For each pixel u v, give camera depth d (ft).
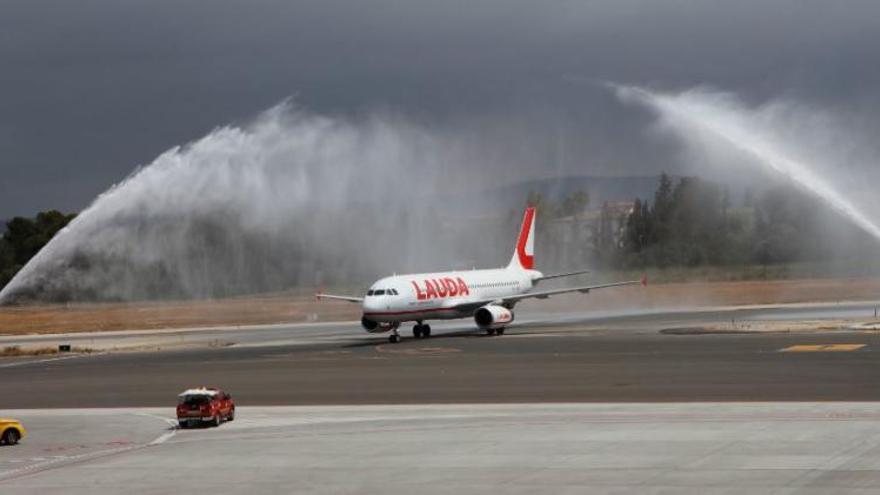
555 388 330.13
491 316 546.26
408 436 247.50
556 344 488.44
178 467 220.43
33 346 610.65
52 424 298.35
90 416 313.12
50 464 232.53
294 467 214.69
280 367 430.61
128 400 350.02
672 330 549.95
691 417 259.39
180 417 279.90
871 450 207.00
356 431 259.39
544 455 215.31
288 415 297.33
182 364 465.47
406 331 613.93
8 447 259.19
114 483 205.98
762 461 199.72
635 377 349.00
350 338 583.17
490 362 415.64
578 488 184.55
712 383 325.83
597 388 325.83
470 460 213.46
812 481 181.68
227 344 576.20
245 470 213.66
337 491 190.49
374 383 362.74
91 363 494.18
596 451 217.36
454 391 333.01
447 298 555.28
